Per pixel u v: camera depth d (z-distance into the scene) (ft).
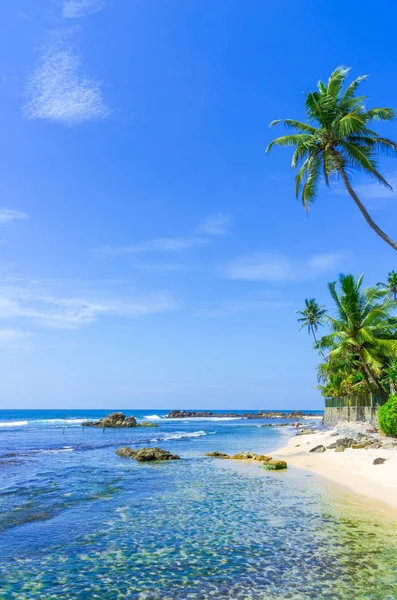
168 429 262.47
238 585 29.86
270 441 161.17
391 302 138.82
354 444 102.94
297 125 85.97
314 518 45.80
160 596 28.55
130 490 62.90
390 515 46.47
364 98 81.15
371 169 80.59
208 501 55.21
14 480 71.92
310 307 248.73
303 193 85.30
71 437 185.16
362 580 29.94
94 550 37.42
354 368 167.94
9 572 32.83
